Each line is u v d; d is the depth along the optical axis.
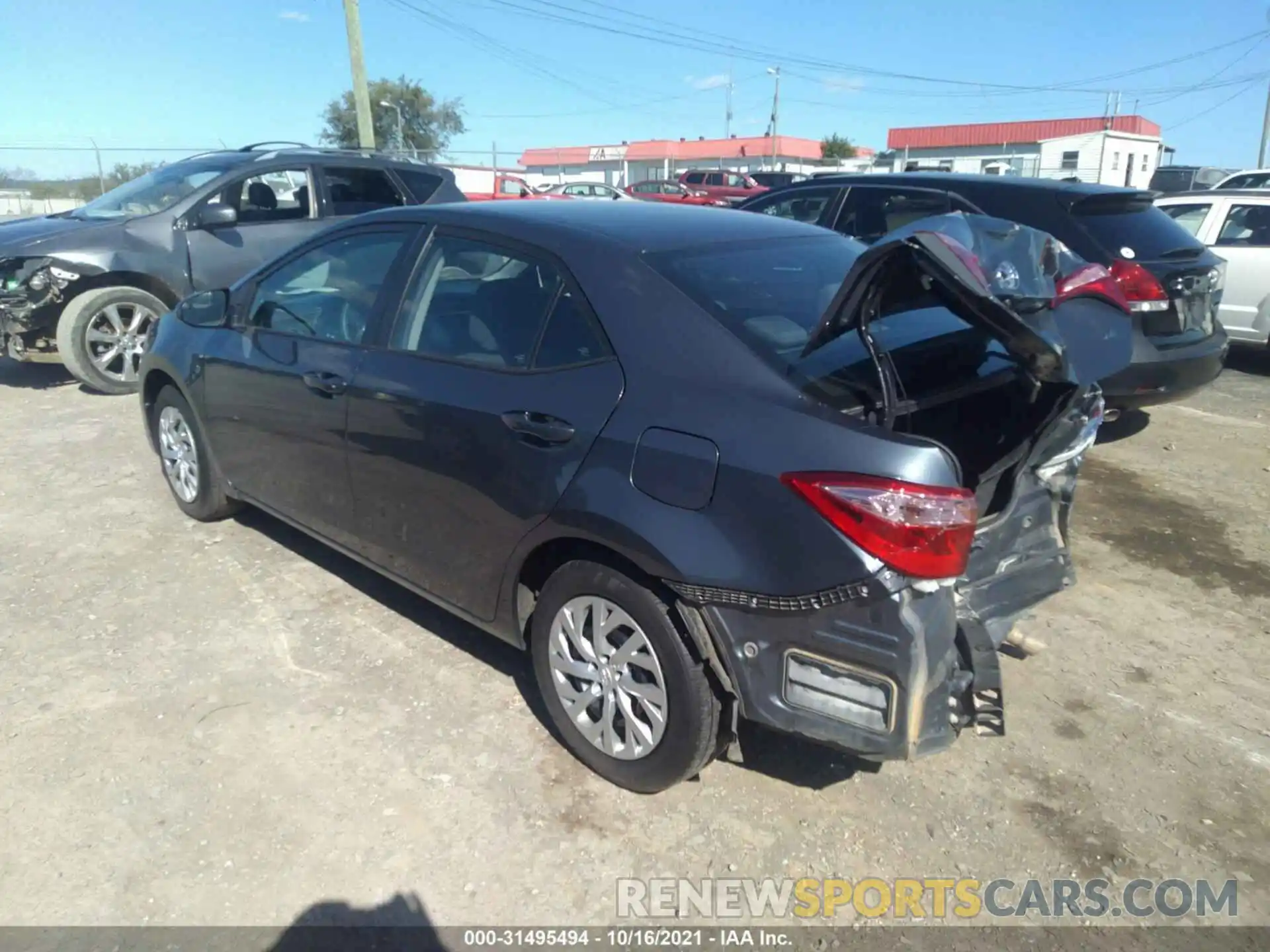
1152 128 51.78
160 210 8.02
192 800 2.99
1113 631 4.11
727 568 2.56
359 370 3.61
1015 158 47.78
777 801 3.03
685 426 2.66
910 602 2.42
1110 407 6.16
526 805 2.99
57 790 3.02
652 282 2.94
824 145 60.62
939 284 2.49
